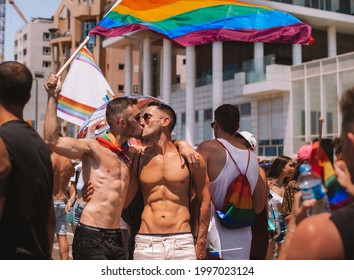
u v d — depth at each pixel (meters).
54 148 4.29
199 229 4.72
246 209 5.05
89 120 6.18
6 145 3.03
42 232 3.21
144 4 6.80
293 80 35.84
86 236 4.50
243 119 40.09
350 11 41.00
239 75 39.34
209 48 47.97
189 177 4.73
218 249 5.01
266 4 36.28
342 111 2.24
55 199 8.22
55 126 4.27
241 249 5.05
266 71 36.50
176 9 6.87
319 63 33.81
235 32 6.83
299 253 2.03
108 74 70.50
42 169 3.20
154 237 4.61
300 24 6.92
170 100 46.47
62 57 75.56
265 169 8.13
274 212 6.82
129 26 6.76
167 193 4.68
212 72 42.97
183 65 68.94
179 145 4.76
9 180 3.03
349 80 31.56
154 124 4.73
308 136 34.25
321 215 2.06
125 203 4.92
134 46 51.34
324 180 2.28
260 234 5.38
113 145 4.63
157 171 4.71
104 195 4.56
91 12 70.50
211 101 42.47
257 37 6.82
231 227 5.03
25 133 3.17
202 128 43.72
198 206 4.85
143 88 46.88
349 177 2.33
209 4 6.91
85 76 8.21
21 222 3.05
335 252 1.97
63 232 8.26
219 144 5.12
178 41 6.85
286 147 36.12
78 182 7.04
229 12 6.87
